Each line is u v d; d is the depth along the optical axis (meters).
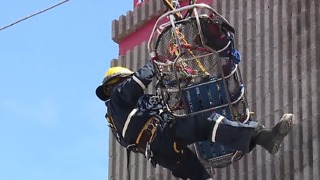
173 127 10.98
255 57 16.44
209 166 11.53
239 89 10.88
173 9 10.73
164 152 11.02
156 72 10.87
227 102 10.87
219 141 10.72
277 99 15.83
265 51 16.33
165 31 10.64
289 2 16.28
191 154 11.38
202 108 10.88
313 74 15.49
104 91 11.46
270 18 16.45
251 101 16.14
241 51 16.58
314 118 15.20
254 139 10.73
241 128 10.62
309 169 14.95
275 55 16.14
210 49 10.45
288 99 15.69
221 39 10.45
